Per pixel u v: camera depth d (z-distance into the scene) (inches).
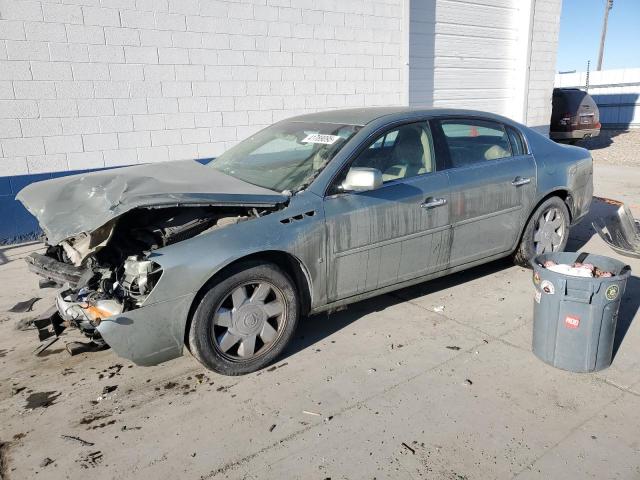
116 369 143.0
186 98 295.6
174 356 128.6
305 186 142.5
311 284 141.9
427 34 420.2
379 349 148.2
